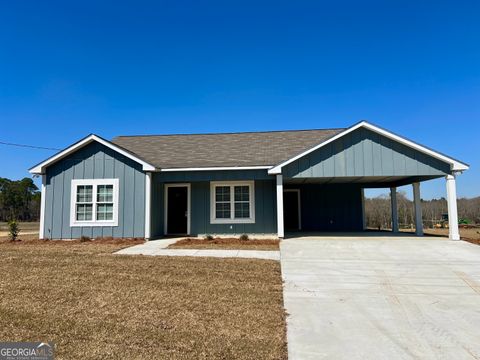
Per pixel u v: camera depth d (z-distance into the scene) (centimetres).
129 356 424
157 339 473
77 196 1462
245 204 1561
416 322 555
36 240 1410
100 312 570
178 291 682
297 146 1684
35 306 593
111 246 1217
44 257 984
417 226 1596
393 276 834
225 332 501
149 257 991
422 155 1404
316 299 668
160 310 582
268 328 520
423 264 953
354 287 748
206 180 1487
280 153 1595
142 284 724
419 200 1603
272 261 958
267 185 1559
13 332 490
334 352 449
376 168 1402
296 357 436
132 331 498
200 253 1075
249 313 578
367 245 1231
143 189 1444
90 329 503
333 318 572
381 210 2561
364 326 539
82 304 606
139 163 1445
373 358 433
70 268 851
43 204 1464
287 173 1416
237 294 674
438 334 508
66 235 1446
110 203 1451
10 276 775
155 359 417
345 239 1390
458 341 483
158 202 1558
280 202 1401
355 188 1823
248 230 1545
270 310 594
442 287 749
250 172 1475
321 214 1822
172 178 1490
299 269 893
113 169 1462
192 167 1462
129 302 618
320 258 1018
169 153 1664
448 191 1395
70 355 425
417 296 689
